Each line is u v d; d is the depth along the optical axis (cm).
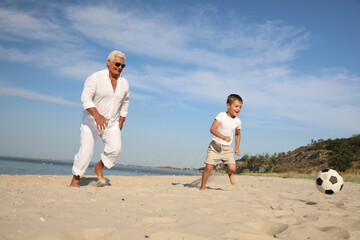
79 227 203
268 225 258
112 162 495
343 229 244
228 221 256
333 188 470
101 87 462
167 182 741
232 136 539
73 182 471
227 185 729
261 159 8238
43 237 179
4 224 199
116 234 196
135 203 318
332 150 6444
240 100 524
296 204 395
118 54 470
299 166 6462
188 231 213
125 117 524
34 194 352
